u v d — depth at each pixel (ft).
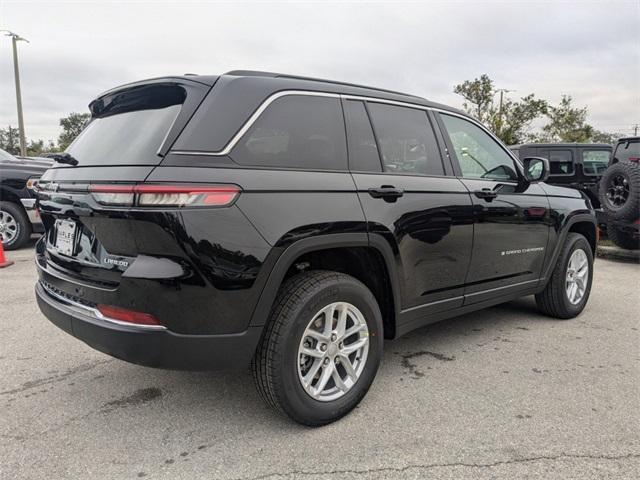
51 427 8.63
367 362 9.24
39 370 11.02
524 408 9.34
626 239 25.21
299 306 8.05
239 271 7.40
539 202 13.35
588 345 12.76
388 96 10.52
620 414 9.12
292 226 7.88
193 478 7.25
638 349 12.49
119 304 7.37
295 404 8.21
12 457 7.73
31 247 26.40
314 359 8.57
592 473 7.38
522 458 7.74
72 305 8.28
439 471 7.41
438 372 11.01
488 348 12.51
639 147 25.63
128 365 11.32
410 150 10.57
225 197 7.29
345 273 9.80
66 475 7.29
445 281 10.91
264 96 8.32
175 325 7.25
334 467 7.52
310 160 8.66
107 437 8.32
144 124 8.09
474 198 11.31
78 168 8.40
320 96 9.20
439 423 8.79
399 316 10.02
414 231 9.87
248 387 10.24
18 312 15.11
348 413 9.09
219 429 8.59
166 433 8.46
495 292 12.42
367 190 9.14
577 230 15.83
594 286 19.97
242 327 7.62
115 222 7.30
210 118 7.64
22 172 24.71
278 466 7.54
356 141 9.49
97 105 9.68
